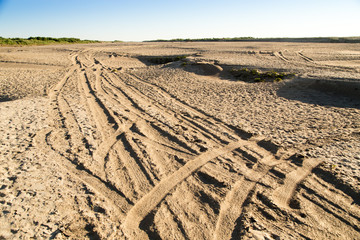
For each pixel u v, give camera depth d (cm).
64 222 367
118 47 3706
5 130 693
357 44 3269
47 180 469
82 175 492
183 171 513
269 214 388
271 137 655
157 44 4253
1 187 442
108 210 398
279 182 467
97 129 728
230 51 2567
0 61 2206
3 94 1172
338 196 424
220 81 1419
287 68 1527
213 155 576
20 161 532
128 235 353
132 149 604
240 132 703
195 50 2981
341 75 1201
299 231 355
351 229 358
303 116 806
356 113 803
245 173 500
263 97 1058
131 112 898
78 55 2762
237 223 374
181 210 402
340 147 583
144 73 1706
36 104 955
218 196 434
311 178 474
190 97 1111
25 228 352
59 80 1479
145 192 447
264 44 3438
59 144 621
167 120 814
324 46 3050
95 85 1348
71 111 883
